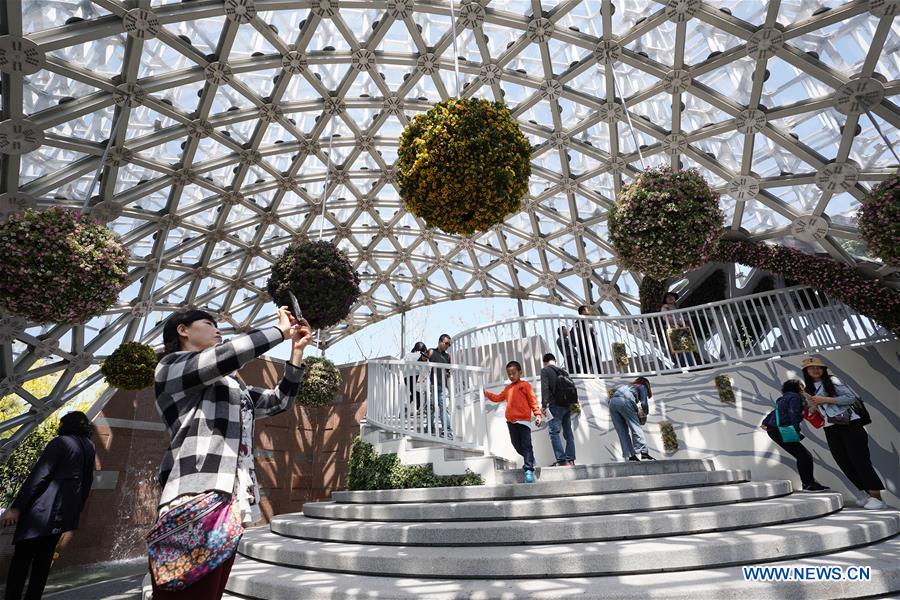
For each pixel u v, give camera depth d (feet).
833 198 45.47
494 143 21.12
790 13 36.27
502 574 16.34
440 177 20.88
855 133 39.88
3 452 52.19
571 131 52.65
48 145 38.78
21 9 31.19
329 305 35.50
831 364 41.04
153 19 35.42
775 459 38.75
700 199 27.25
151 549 6.68
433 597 14.43
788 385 33.73
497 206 21.40
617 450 40.93
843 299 44.62
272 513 64.08
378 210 72.54
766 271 52.70
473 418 39.70
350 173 63.10
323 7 39.96
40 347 52.44
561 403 33.47
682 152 49.24
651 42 42.45
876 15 33.32
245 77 45.80
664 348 47.88
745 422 40.32
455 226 22.26
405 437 38.75
